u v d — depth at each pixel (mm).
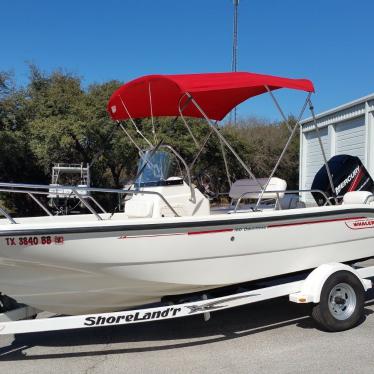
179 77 4465
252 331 4754
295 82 4746
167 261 4070
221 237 4250
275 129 26047
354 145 13172
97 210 8688
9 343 4539
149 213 4676
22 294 3988
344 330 4688
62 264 3811
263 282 4875
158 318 4066
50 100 17281
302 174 15898
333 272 4645
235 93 5527
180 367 3861
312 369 3750
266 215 4465
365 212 5207
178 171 5047
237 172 12305
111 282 4066
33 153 16344
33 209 16062
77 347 4387
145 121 14961
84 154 16375
